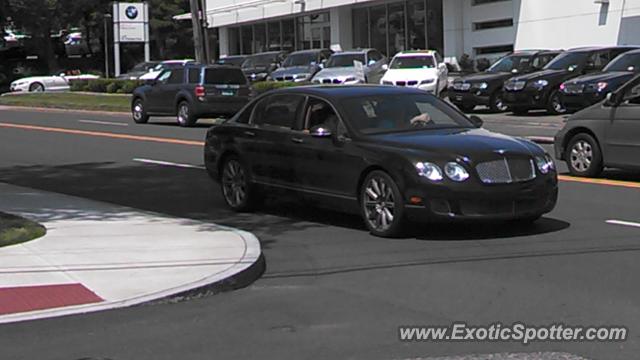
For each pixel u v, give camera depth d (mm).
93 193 13312
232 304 6875
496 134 9672
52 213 10852
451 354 5480
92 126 26016
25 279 7406
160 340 5922
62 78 49562
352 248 8828
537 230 9352
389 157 9008
